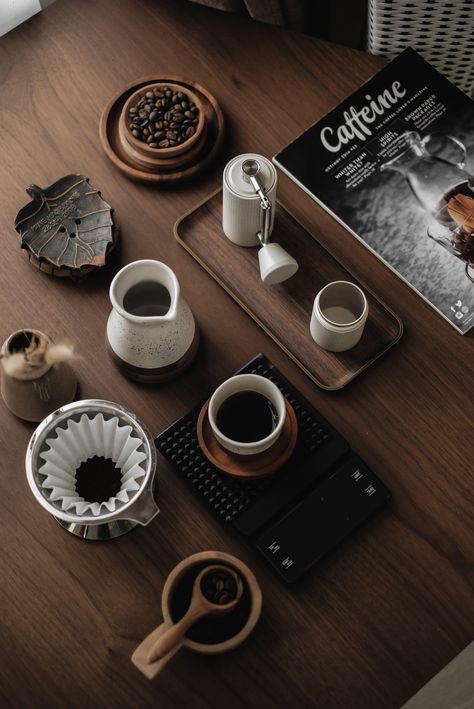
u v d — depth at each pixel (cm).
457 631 78
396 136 94
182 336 81
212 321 89
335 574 79
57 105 97
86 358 87
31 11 107
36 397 79
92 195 90
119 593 79
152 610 79
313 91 98
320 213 93
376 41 107
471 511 82
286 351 87
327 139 94
